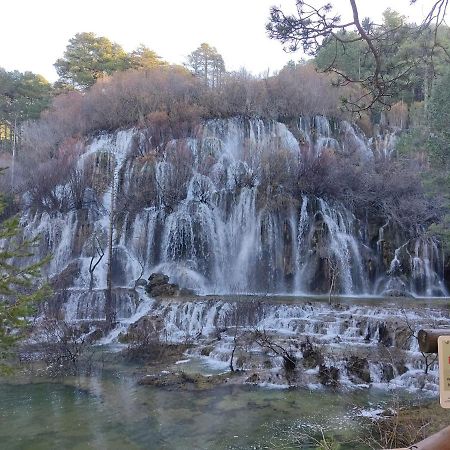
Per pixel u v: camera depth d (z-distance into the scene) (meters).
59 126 48.81
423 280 29.86
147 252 31.91
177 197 33.66
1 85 61.38
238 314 19.62
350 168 34.97
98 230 32.88
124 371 14.90
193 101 47.47
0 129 67.25
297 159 34.94
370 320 17.55
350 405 11.39
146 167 35.88
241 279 30.81
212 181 34.91
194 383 13.33
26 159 46.16
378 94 8.12
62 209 34.91
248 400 11.85
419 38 7.75
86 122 48.75
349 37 8.27
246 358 15.22
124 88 48.91
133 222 32.75
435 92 22.20
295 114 44.34
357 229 32.09
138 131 42.19
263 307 20.66
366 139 42.62
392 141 40.34
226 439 9.50
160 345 17.77
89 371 14.84
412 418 10.06
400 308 20.08
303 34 6.73
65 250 32.88
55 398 12.23
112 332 20.23
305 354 14.80
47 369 14.95
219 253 31.64
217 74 63.44
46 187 36.12
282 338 17.12
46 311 21.72
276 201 31.86
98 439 9.59
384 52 7.74
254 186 33.53
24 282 9.12
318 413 10.86
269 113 44.59
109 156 38.22
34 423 10.48
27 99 63.62
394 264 30.58
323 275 29.92
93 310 23.36
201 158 37.44
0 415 11.01
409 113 41.94
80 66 67.38
